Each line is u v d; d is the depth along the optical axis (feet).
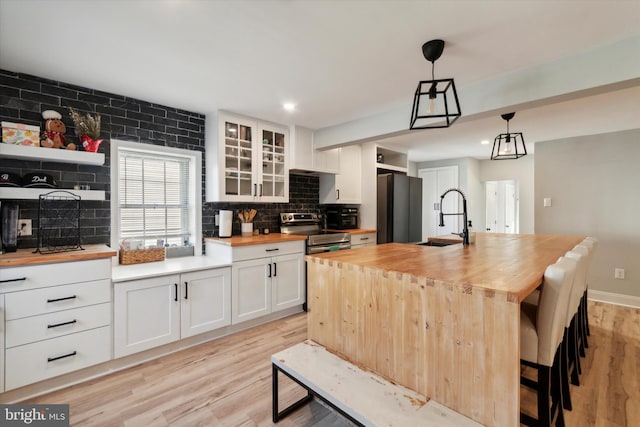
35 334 6.32
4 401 6.16
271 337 9.52
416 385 4.81
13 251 6.99
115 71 7.41
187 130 10.39
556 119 11.42
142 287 7.78
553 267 4.68
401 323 5.02
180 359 8.11
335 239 12.79
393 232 14.69
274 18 5.32
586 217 13.80
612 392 6.75
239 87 8.38
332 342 6.22
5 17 5.23
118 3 4.88
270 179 11.86
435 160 21.57
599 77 6.28
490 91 7.79
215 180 10.37
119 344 7.42
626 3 4.90
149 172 9.93
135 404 6.26
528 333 4.82
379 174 15.37
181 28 5.61
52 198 7.89
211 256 10.61
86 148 7.89
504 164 20.76
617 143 13.12
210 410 6.09
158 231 10.15
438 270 5.22
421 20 5.39
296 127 12.25
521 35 5.85
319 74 7.57
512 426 3.92
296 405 6.14
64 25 5.49
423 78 7.79
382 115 10.48
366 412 4.26
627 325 10.61
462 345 4.33
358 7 5.02
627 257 12.89
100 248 7.82
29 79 7.60
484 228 22.13
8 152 6.66
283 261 11.06
